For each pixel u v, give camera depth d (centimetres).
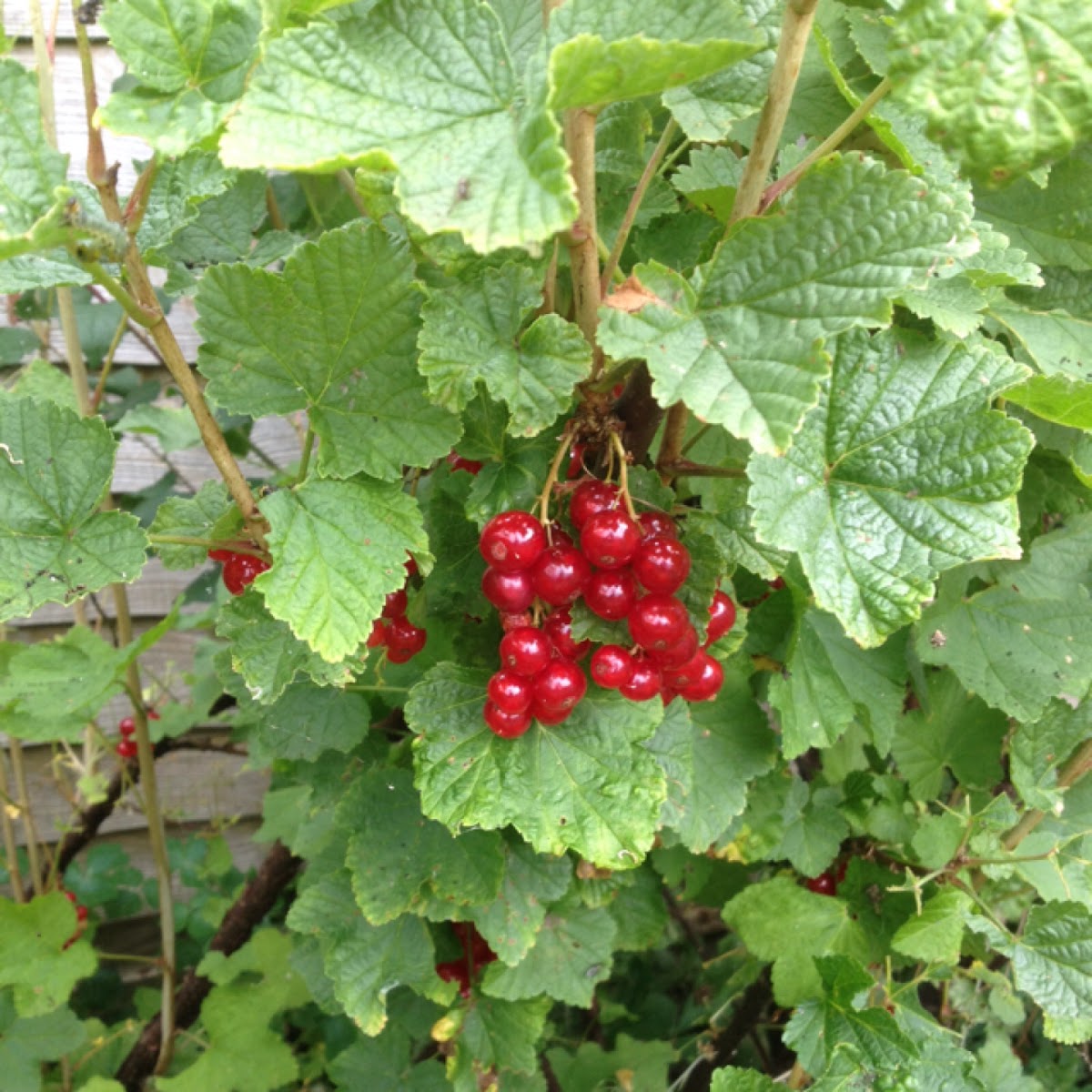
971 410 16
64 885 41
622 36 14
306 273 17
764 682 25
